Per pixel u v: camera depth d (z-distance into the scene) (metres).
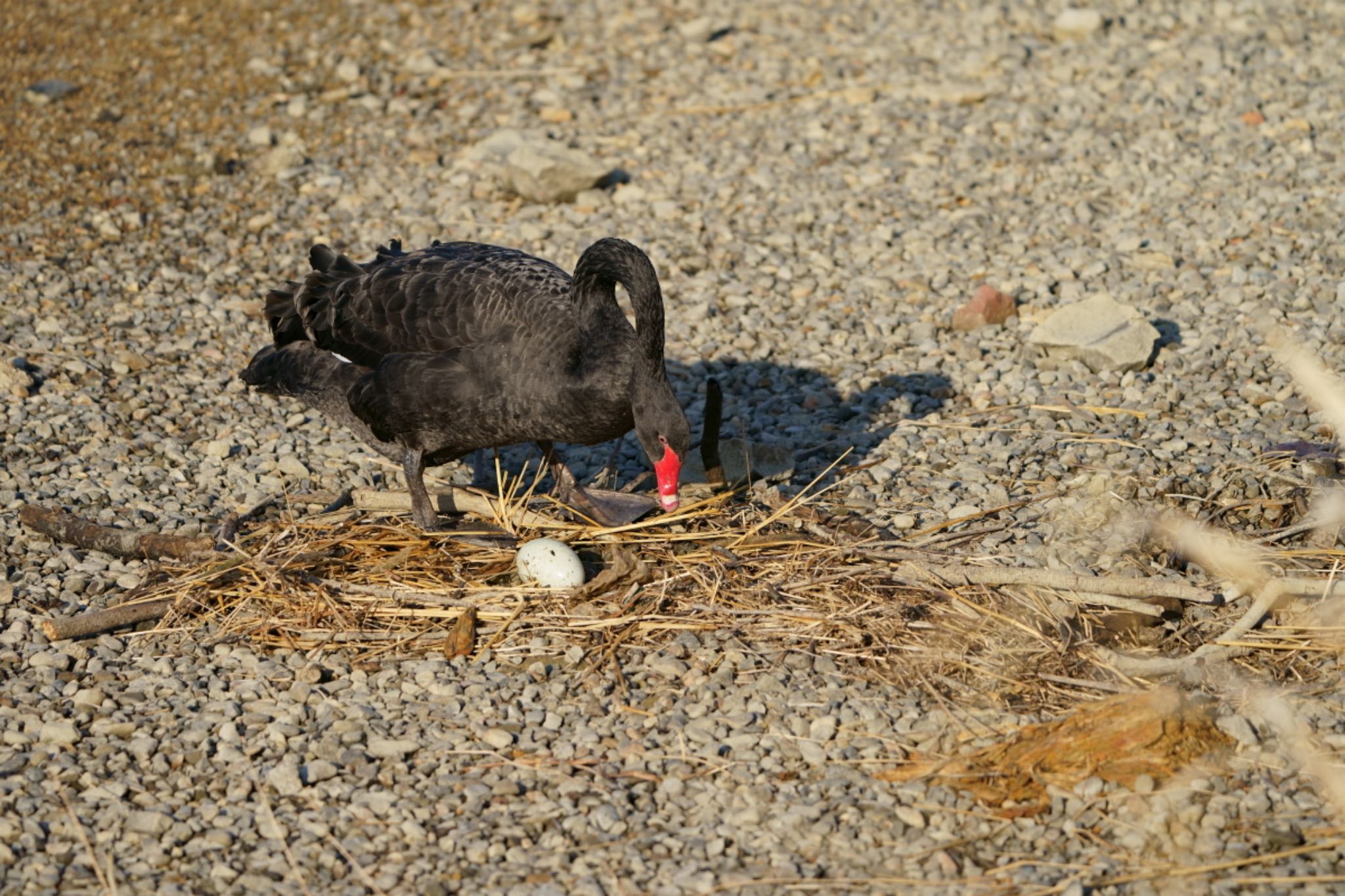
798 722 8.73
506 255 11.03
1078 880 7.35
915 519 11.14
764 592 9.94
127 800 8.27
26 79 20.58
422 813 8.07
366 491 11.38
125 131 19.19
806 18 22.62
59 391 13.50
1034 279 15.29
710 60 21.28
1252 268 15.13
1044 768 8.24
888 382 13.65
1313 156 17.53
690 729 8.74
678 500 10.80
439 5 23.12
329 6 22.98
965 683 9.07
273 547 10.72
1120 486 11.38
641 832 7.88
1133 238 15.89
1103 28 21.64
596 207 17.33
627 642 9.65
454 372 10.25
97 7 22.97
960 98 19.66
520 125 19.42
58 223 16.81
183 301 15.37
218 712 9.02
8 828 7.94
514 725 8.87
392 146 18.94
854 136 18.95
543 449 11.45
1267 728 8.47
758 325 14.79
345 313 10.77
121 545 10.85
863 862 7.61
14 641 9.82
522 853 7.73
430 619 9.99
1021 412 12.90
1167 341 13.97
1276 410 12.56
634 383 9.84
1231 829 7.74
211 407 13.48
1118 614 9.75
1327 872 7.42
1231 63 20.30
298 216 17.22
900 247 16.30
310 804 8.19
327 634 9.84
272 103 20.02
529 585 10.21
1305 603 9.73
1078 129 18.73
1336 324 13.78
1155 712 8.32
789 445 12.55
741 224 16.88
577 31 22.28
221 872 7.61
